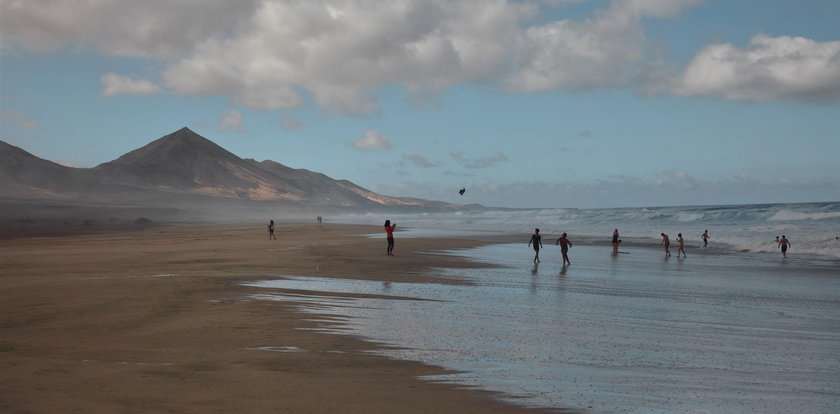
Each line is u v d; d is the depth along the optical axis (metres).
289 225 92.50
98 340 8.80
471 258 29.56
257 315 11.25
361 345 9.09
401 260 26.09
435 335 10.10
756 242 43.09
